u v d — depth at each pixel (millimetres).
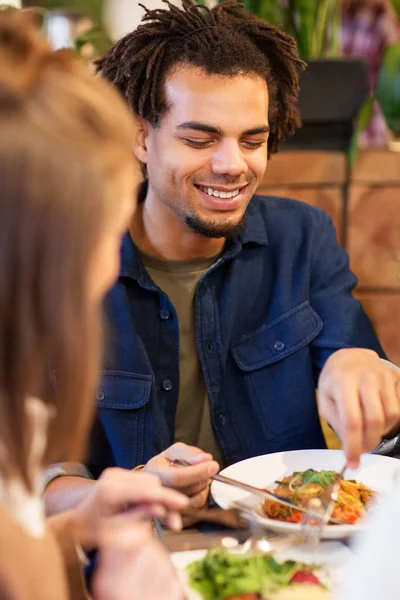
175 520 823
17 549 564
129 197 559
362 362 1094
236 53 1210
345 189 2275
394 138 2520
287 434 1366
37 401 584
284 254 1428
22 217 474
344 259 1495
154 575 626
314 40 2209
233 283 1385
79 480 1080
